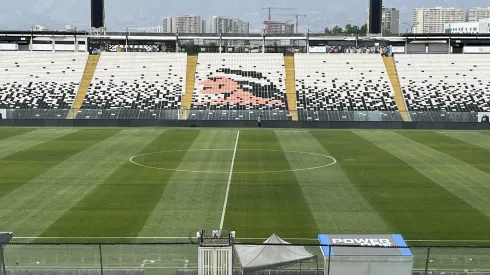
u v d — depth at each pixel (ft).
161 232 95.50
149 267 70.03
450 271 70.38
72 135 207.92
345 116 244.42
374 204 113.19
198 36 334.24
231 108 266.98
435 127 236.22
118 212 106.83
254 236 93.86
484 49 340.18
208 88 284.20
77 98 272.72
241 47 387.96
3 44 333.83
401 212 107.76
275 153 171.22
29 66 296.30
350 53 321.32
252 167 148.87
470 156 167.02
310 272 67.62
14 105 264.52
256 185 128.88
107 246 77.15
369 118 242.37
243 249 67.62
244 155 167.12
